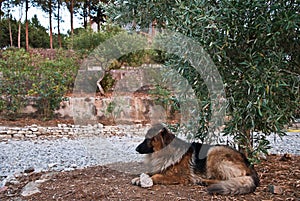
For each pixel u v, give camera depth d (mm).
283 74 3148
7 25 19531
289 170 4191
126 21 4141
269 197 3133
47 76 9938
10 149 6715
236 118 3232
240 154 3664
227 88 3443
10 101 9828
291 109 3387
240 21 3105
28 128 8602
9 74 9703
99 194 3131
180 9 3410
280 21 2861
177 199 3018
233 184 3207
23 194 3305
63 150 6574
